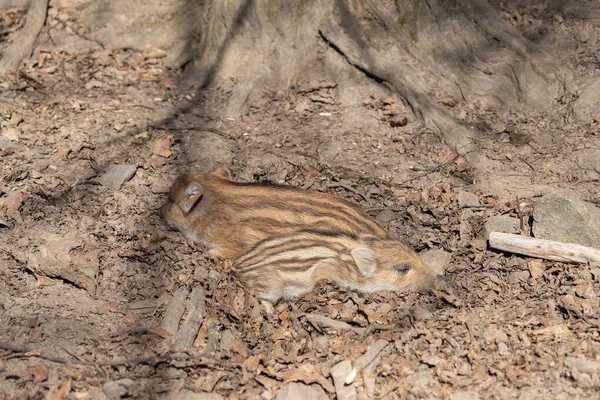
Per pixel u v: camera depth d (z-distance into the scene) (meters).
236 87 3.95
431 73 3.94
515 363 3.17
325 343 3.25
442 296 3.33
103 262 3.38
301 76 3.97
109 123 3.80
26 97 3.89
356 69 3.95
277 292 3.36
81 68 4.04
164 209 3.48
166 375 3.17
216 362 3.20
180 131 3.80
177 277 3.36
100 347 3.21
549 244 3.37
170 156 3.70
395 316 3.31
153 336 3.24
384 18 3.99
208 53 4.03
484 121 3.84
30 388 3.12
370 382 3.16
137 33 4.14
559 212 3.43
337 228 3.37
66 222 3.47
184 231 3.45
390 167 3.70
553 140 3.76
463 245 3.46
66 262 3.34
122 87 3.98
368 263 3.35
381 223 3.52
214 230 3.42
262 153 3.73
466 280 3.36
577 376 3.12
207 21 4.04
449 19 3.98
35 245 3.41
